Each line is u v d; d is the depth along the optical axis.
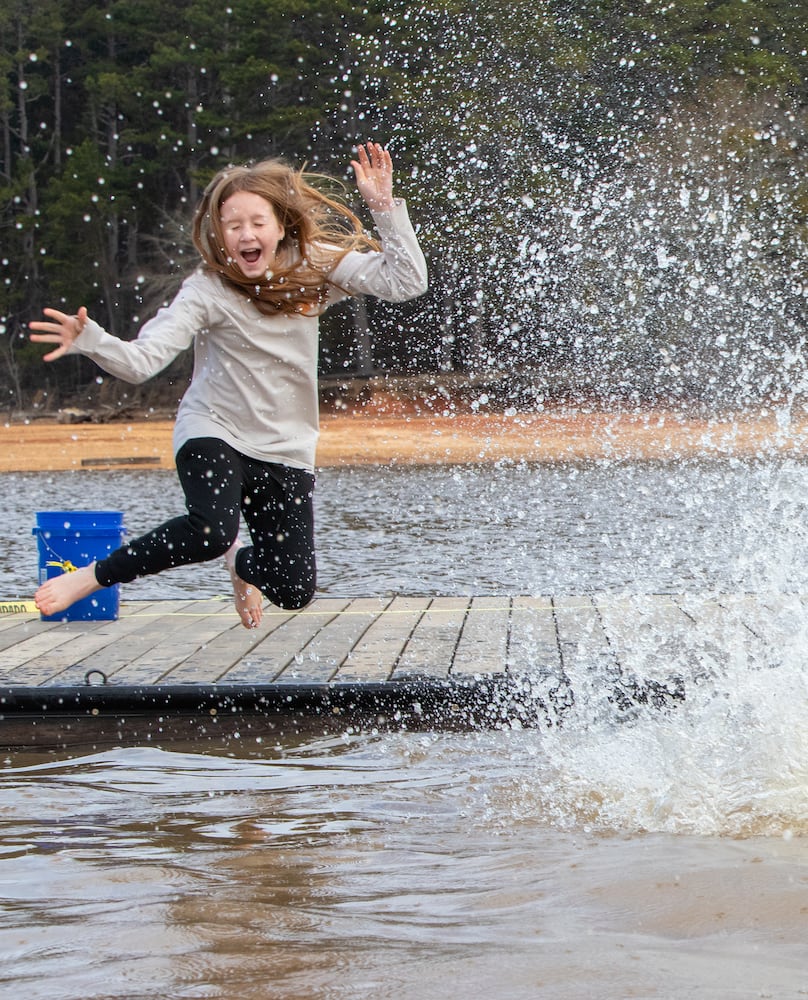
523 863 6.92
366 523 33.44
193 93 121.56
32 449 80.69
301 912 6.05
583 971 4.87
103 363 8.27
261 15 100.06
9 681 12.88
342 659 13.86
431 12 61.81
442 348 86.25
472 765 10.03
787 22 64.69
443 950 5.27
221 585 22.58
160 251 119.06
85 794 9.45
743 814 7.83
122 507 39.69
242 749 11.09
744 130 56.47
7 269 128.25
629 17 58.12
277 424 9.50
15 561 26.53
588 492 39.97
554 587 20.38
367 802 8.95
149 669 13.46
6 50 140.00
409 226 9.32
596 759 9.76
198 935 5.63
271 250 9.09
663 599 17.72
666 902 5.83
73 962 5.27
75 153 126.62
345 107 81.88
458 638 15.05
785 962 4.92
